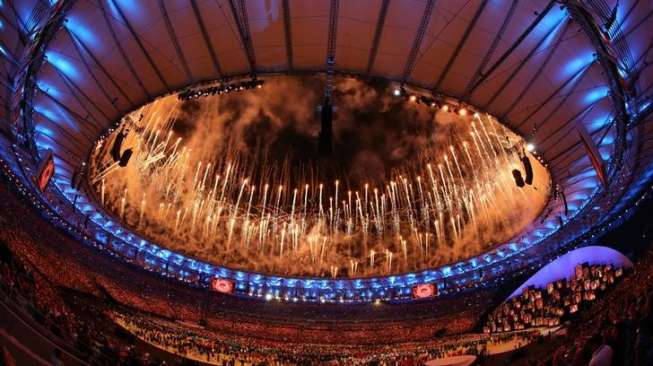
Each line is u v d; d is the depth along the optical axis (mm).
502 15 28406
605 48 25609
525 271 48625
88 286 42875
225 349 41094
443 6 28953
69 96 30453
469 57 31188
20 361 15508
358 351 46875
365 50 32125
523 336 38156
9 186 34875
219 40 31156
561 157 34781
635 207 36625
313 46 32156
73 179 36438
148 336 38000
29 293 21500
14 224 35125
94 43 28531
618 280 35281
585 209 38656
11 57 24797
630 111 28219
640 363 10562
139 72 31547
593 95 30047
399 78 33469
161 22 29234
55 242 42000
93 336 25859
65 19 25828
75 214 42250
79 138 33969
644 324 10883
